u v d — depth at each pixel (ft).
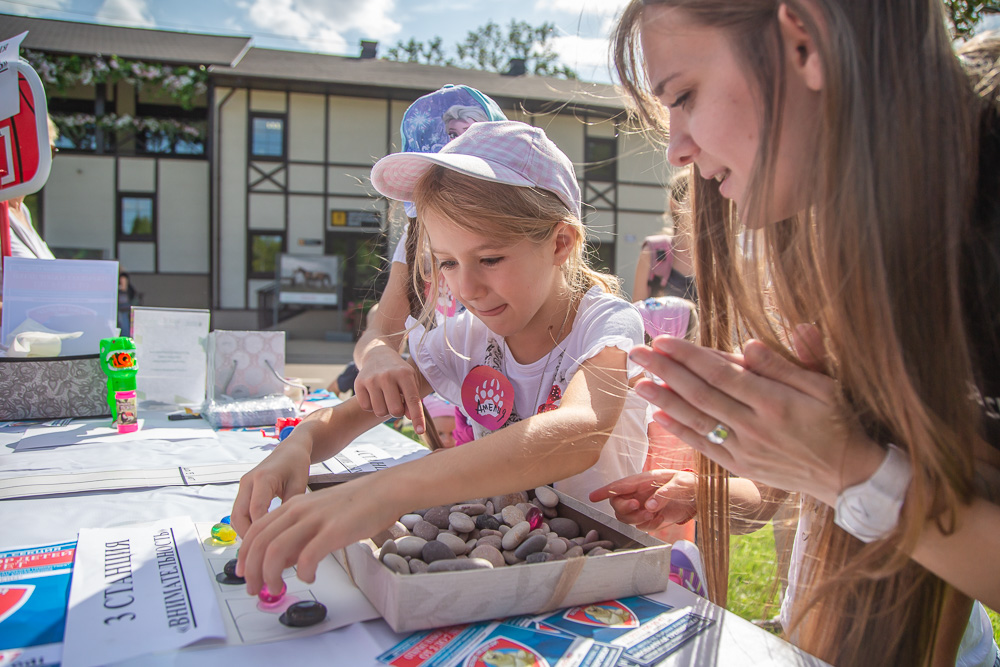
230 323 44.06
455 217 3.12
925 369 1.91
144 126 45.06
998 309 2.09
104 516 3.20
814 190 2.02
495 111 5.73
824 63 1.89
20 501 3.43
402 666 1.88
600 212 43.91
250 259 44.24
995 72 2.17
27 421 5.74
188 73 43.06
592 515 2.77
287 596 2.30
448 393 4.36
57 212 44.19
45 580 2.40
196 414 6.29
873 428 2.07
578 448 2.73
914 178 1.89
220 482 3.89
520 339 4.03
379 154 44.70
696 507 3.06
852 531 2.00
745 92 2.10
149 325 6.52
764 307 2.56
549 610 2.22
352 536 2.15
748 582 5.10
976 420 2.12
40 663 1.84
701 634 2.10
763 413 1.88
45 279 6.08
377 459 4.58
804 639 2.65
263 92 43.27
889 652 2.42
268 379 6.38
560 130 42.80
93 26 50.14
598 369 3.17
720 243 3.00
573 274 4.03
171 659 1.88
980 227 2.08
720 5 2.06
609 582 2.30
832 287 1.98
